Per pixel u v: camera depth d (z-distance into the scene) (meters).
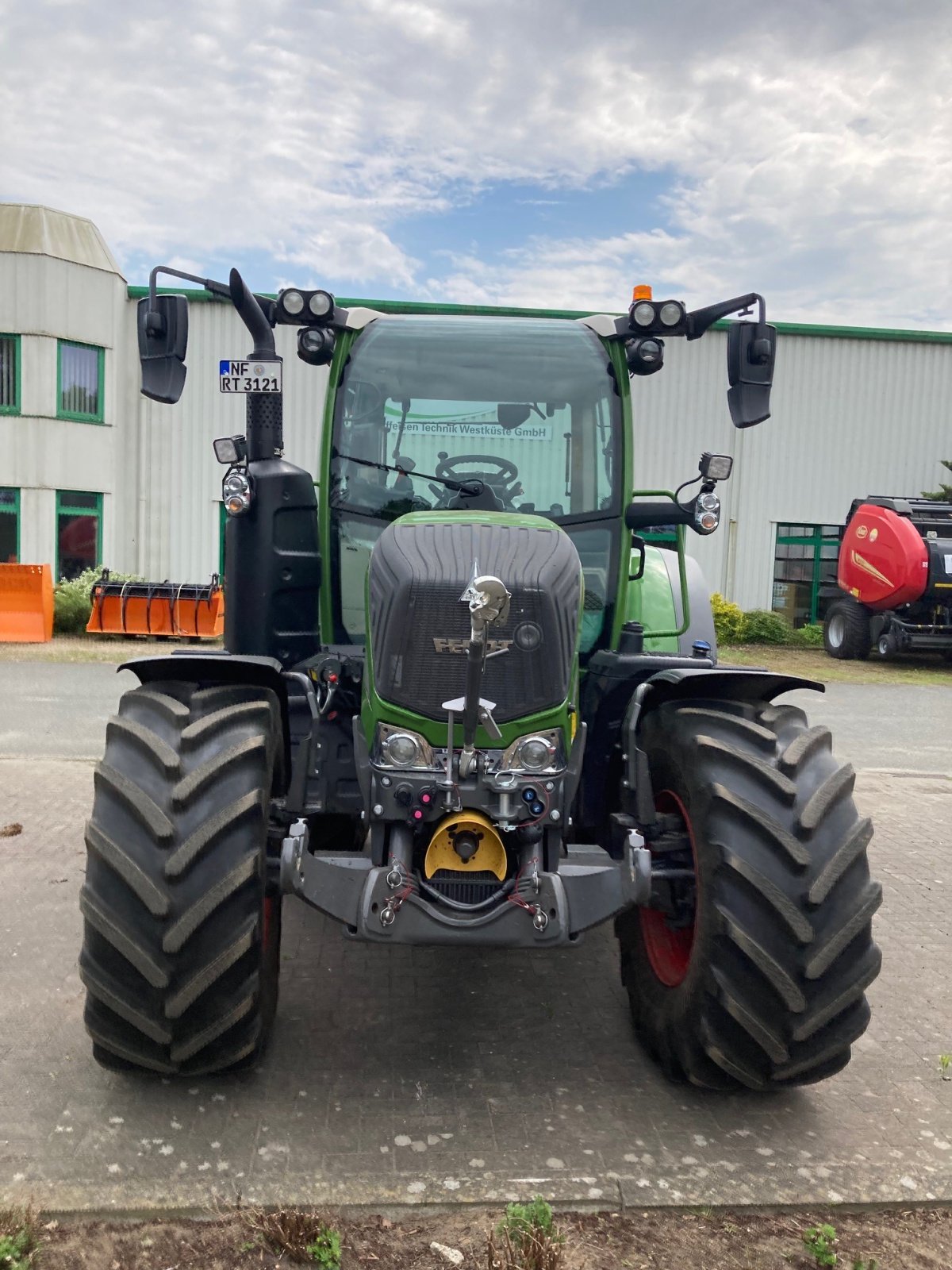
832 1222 2.64
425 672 2.98
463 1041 3.51
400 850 2.97
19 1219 2.47
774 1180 2.77
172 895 2.76
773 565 19.67
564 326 4.10
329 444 4.01
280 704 3.38
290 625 4.04
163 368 3.66
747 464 19.34
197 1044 2.85
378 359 4.04
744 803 2.89
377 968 4.11
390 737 2.99
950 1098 3.26
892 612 16.02
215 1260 2.41
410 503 4.01
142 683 3.41
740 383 3.83
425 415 4.06
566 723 3.04
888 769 8.34
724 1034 2.90
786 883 2.83
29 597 14.33
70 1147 2.79
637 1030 3.52
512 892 2.94
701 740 3.04
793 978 2.81
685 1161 2.84
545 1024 3.67
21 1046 3.33
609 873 2.97
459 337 4.06
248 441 4.10
